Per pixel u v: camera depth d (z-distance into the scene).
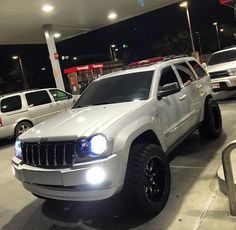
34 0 11.88
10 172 7.82
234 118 8.84
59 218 4.85
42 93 12.98
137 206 4.18
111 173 3.89
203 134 7.16
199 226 3.95
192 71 6.94
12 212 5.42
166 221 4.18
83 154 3.96
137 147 4.34
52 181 4.11
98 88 6.03
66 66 54.00
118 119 4.33
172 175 5.61
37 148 4.31
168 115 5.33
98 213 4.75
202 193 4.75
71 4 13.34
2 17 13.34
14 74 50.50
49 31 16.34
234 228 3.78
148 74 5.63
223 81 11.95
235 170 4.91
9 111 11.88
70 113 5.37
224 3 7.49
